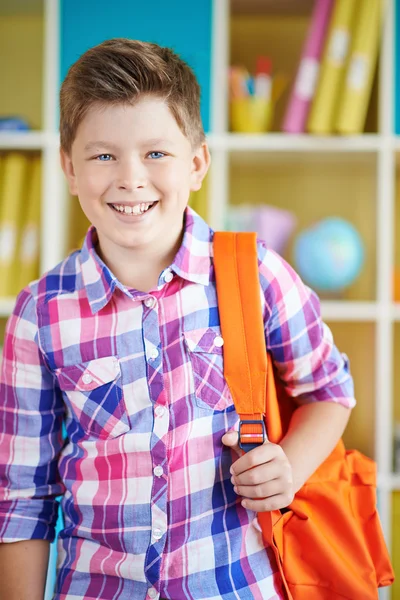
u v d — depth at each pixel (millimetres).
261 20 2080
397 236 2088
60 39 1801
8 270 1815
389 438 1725
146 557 778
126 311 832
